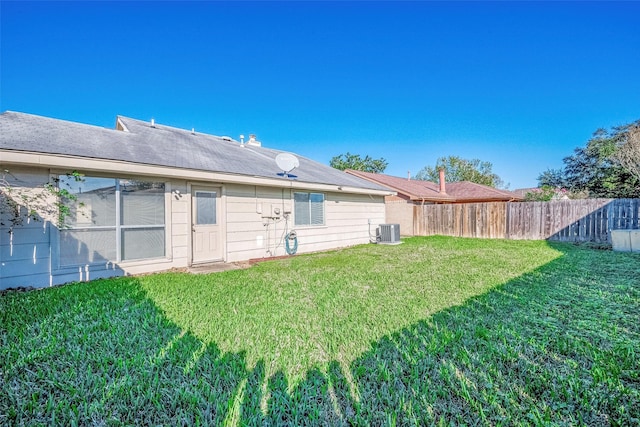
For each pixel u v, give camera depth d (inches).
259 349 102.7
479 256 306.8
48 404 72.4
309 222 379.6
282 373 87.3
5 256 183.9
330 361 94.4
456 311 139.8
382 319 132.0
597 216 413.7
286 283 202.7
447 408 71.7
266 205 329.1
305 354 99.2
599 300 153.1
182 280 211.2
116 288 185.3
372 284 197.8
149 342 107.3
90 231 214.5
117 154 222.2
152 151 262.2
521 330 116.3
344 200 434.6
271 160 407.2
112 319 130.8
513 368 89.0
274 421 67.9
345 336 113.7
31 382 82.0
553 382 81.4
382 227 457.1
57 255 200.8
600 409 70.4
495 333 113.4
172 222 255.4
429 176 1562.5
